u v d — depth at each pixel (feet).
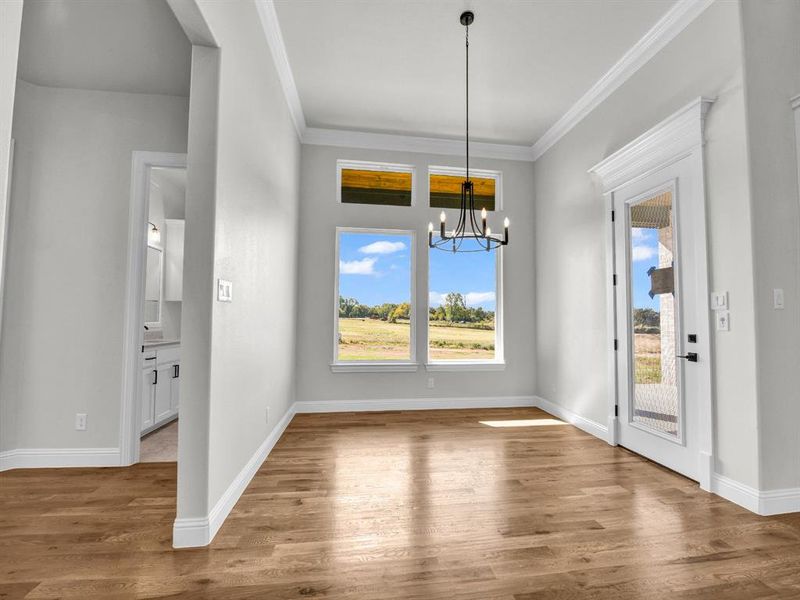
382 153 15.57
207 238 6.28
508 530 6.69
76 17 7.53
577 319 13.15
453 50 10.64
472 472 9.20
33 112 9.66
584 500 7.80
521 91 12.45
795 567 5.74
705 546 6.24
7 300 9.32
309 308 14.90
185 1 5.42
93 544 6.19
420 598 5.07
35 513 7.18
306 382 14.79
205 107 6.37
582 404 12.80
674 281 9.25
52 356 9.56
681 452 9.06
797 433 7.47
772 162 7.63
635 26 9.68
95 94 9.96
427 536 6.49
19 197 9.47
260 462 9.44
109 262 9.81
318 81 12.04
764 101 7.67
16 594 5.05
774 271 7.50
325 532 6.58
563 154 14.16
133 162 9.98
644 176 10.16
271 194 10.18
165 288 16.06
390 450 10.67
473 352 16.07
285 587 5.24
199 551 6.02
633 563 5.82
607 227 11.55
